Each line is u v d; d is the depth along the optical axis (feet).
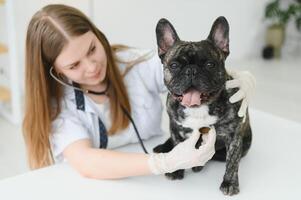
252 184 3.24
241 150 3.27
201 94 2.98
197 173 3.45
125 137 4.17
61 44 3.38
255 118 4.55
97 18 11.67
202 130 3.18
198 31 13.93
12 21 8.94
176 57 3.00
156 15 12.80
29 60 3.64
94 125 3.94
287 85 12.25
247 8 14.93
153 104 4.31
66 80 3.87
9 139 8.50
